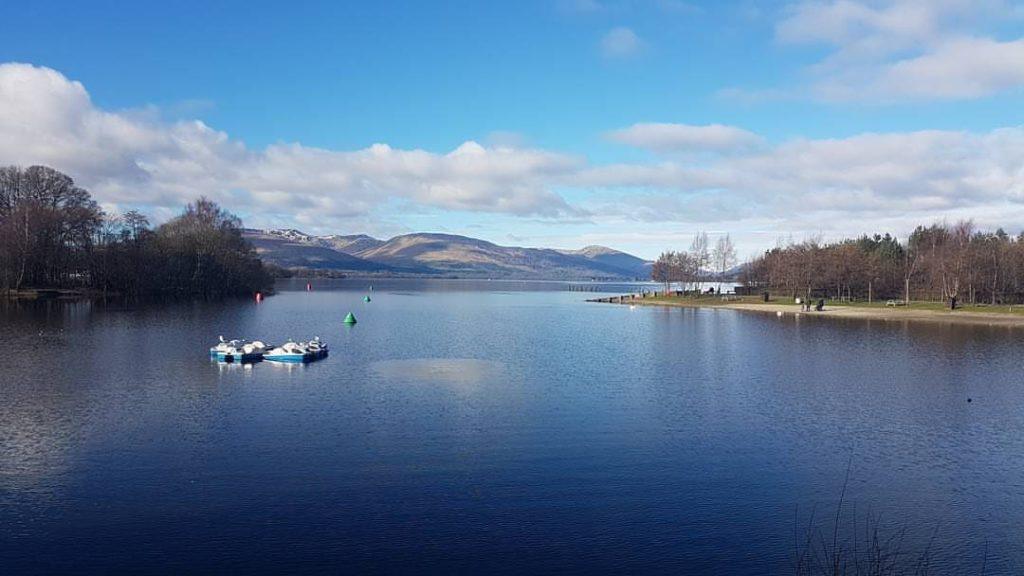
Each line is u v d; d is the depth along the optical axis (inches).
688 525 813.9
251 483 933.8
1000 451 1129.4
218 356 2057.1
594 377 1819.6
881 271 5502.0
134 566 693.3
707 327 3464.6
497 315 4443.9
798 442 1175.0
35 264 4640.8
